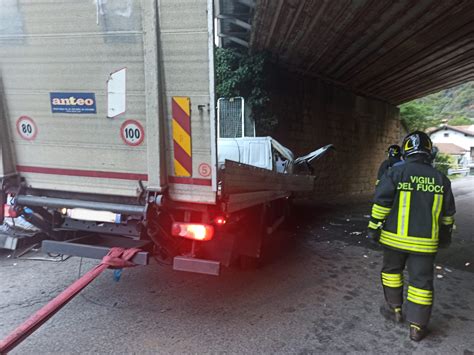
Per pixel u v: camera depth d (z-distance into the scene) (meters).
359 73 13.23
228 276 4.54
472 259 5.44
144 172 2.97
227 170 2.99
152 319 3.36
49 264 4.67
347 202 12.47
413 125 24.12
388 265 3.41
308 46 10.17
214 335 3.10
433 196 3.08
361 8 7.81
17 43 2.98
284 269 4.86
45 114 3.09
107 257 3.02
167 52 2.71
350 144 16.45
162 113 2.82
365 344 3.02
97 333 3.09
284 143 11.95
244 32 9.98
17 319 3.27
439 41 10.07
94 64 2.87
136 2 2.66
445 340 3.12
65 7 2.81
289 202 7.81
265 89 10.83
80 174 3.14
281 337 3.10
